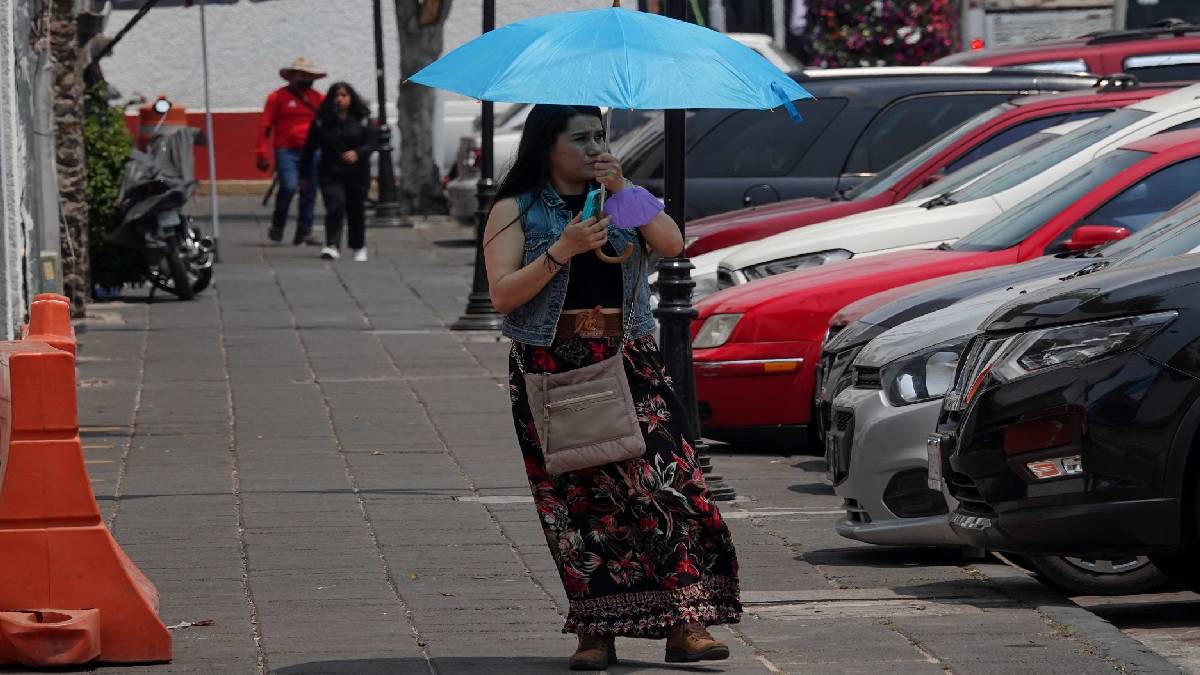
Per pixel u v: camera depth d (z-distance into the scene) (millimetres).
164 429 26859
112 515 20578
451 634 15078
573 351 13406
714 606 13570
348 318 39844
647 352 13602
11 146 27875
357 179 50875
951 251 24859
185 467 23828
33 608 13859
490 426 27141
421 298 43281
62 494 13891
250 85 74188
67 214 38594
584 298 13383
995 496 15445
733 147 36094
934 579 17453
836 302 24656
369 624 15438
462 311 40969
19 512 13844
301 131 55344
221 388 30828
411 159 63406
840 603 16359
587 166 13383
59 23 37750
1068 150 27328
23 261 29953
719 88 12836
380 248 54688
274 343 36125
